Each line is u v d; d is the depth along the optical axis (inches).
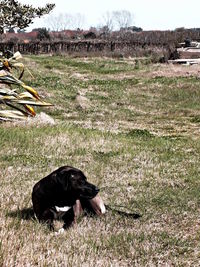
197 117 828.6
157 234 269.4
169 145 555.2
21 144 500.7
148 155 485.7
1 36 2326.5
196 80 1175.0
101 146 515.8
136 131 652.7
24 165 430.3
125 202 327.6
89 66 1603.1
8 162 435.2
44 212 264.5
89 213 289.4
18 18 576.7
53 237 251.9
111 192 352.5
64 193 260.7
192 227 284.8
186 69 1385.3
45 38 2716.5
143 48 2192.4
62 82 1173.7
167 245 258.5
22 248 223.5
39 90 999.0
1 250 212.4
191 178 390.6
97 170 411.8
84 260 226.1
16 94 247.8
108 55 2016.5
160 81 1194.6
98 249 244.4
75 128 624.1
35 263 212.5
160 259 241.4
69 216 269.7
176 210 311.4
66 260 218.4
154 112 889.5
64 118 795.4
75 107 891.4
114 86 1172.5
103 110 881.5
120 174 406.3
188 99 991.0
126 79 1272.1
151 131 705.6
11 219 269.6
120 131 674.8
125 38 2674.7
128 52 2069.4
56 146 502.0
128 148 515.2
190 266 233.8
